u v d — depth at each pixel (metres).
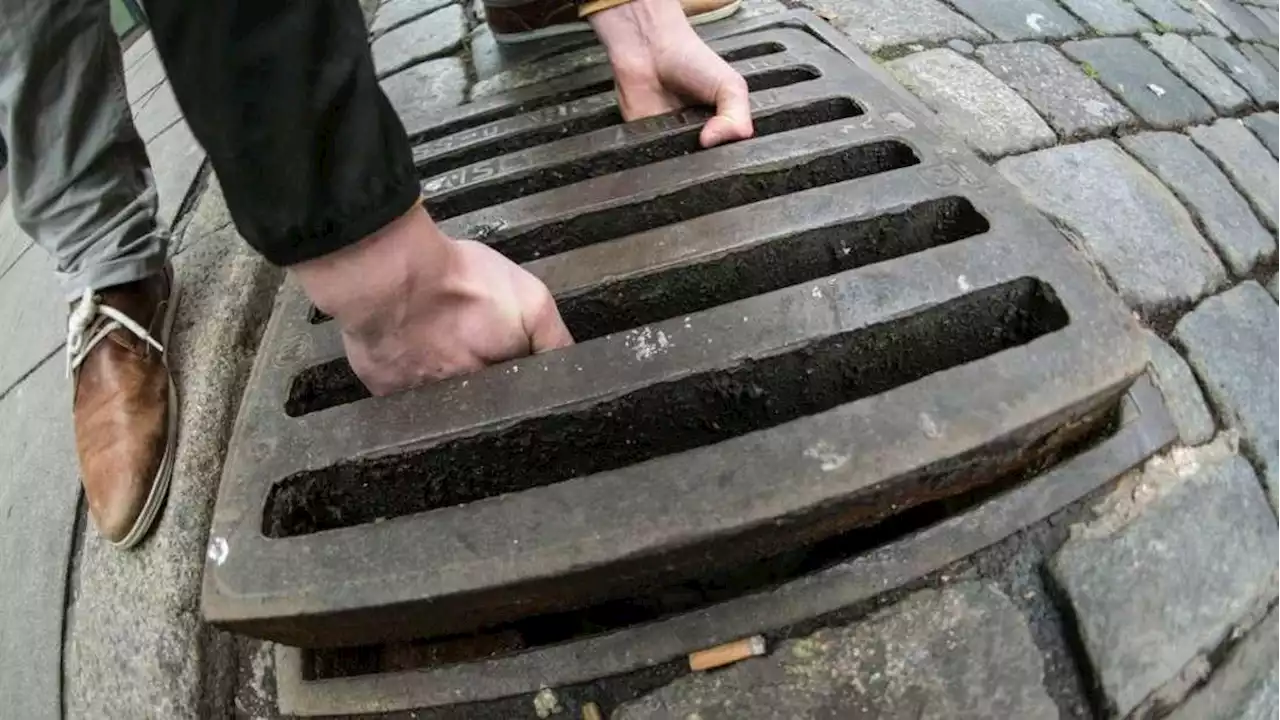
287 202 0.76
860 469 0.93
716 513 0.92
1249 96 1.88
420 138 1.76
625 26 1.50
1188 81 1.83
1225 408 1.20
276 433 1.11
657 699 0.97
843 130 1.43
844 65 1.64
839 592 0.98
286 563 0.97
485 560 0.93
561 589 0.95
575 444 1.09
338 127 0.76
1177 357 1.23
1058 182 1.45
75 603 1.31
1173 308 1.30
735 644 0.98
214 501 1.28
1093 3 2.04
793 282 1.28
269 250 0.80
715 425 1.12
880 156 1.41
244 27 0.67
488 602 0.95
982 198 1.24
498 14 1.92
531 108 1.77
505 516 0.96
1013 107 1.61
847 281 1.13
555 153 1.52
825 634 0.97
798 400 1.13
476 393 1.08
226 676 1.15
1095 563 1.01
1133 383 1.06
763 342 1.08
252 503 1.04
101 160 1.40
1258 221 1.49
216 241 1.68
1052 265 1.12
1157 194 1.46
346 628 0.98
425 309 1.00
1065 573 1.00
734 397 1.10
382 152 0.80
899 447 0.94
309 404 1.24
